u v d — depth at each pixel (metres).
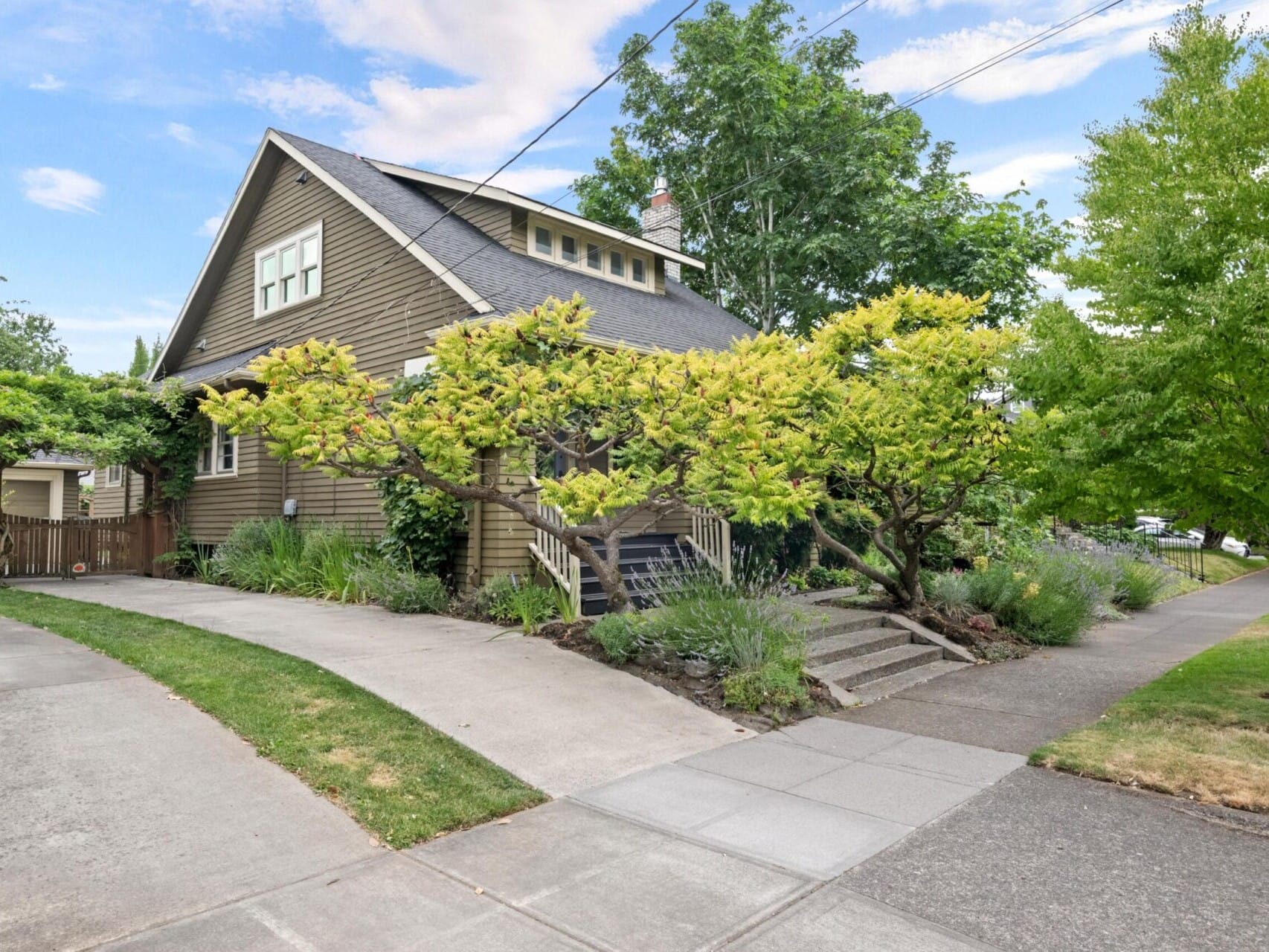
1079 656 9.61
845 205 22.58
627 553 11.69
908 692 7.86
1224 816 4.57
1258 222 5.70
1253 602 14.77
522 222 14.66
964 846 4.16
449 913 3.40
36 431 12.66
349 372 7.85
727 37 23.27
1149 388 5.82
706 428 7.62
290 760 4.93
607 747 5.70
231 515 14.79
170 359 18.64
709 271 26.55
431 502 9.51
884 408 9.40
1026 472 8.00
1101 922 3.39
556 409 8.26
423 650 7.93
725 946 3.18
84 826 4.03
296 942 3.13
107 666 6.81
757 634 7.28
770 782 5.15
